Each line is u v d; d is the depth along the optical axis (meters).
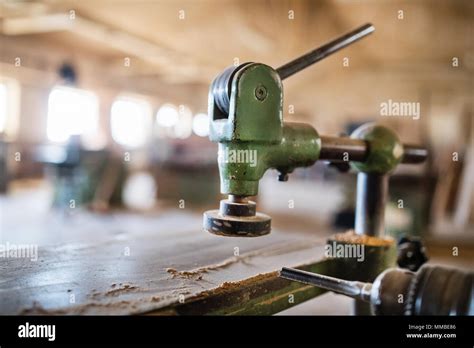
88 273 0.95
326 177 8.09
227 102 0.86
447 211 5.90
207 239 1.36
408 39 7.02
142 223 4.98
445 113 8.73
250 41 6.20
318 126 9.73
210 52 6.97
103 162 5.69
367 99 9.32
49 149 5.32
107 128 8.42
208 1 5.07
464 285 0.69
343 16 5.96
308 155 1.01
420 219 4.43
